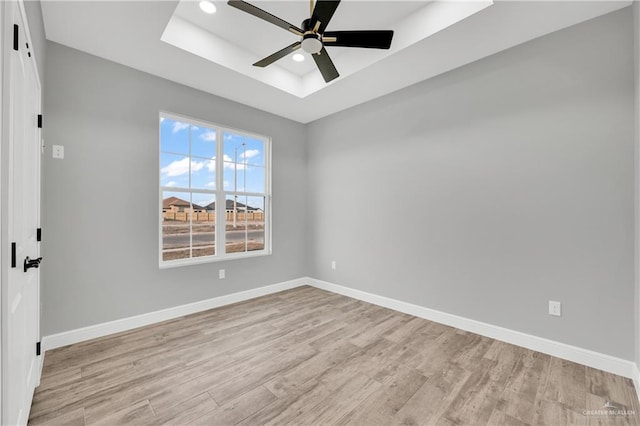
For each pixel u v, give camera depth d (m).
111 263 2.75
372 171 3.71
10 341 1.10
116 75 2.79
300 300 3.82
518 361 2.26
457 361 2.26
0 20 0.97
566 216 2.29
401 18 2.55
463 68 2.86
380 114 3.61
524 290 2.49
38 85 1.87
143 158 2.95
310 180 4.57
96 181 2.67
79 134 2.58
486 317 2.71
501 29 2.29
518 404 1.76
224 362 2.24
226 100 3.65
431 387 1.92
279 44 2.96
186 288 3.27
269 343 2.57
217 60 2.82
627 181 2.05
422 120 3.20
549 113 2.36
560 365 2.20
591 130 2.19
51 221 2.43
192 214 3.44
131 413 1.67
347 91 3.45
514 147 2.54
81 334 2.57
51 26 2.25
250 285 3.90
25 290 1.48
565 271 2.30
